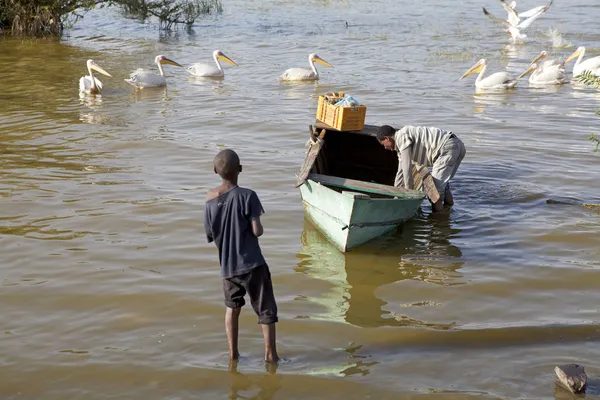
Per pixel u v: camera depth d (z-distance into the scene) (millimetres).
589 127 14820
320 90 18641
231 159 6027
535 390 5902
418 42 25984
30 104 16859
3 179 11250
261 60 23047
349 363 6348
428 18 31875
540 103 17219
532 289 7789
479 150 13164
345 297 7656
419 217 10008
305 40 26578
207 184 11148
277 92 18422
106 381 6074
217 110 16359
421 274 8227
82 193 10672
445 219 9914
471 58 23125
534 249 8859
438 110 16359
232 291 6164
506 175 11758
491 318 7164
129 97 17859
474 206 10406
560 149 13203
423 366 6285
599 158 12633
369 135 10391
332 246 9070
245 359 6410
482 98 17734
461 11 33844
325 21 31172
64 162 12250
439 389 5934
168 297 7555
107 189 10859
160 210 10008
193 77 20547
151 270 8203
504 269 8305
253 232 5996
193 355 6480
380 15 32781
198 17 32594
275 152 13008
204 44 26062
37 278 7977
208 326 6992
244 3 37156
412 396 5840
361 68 21562
